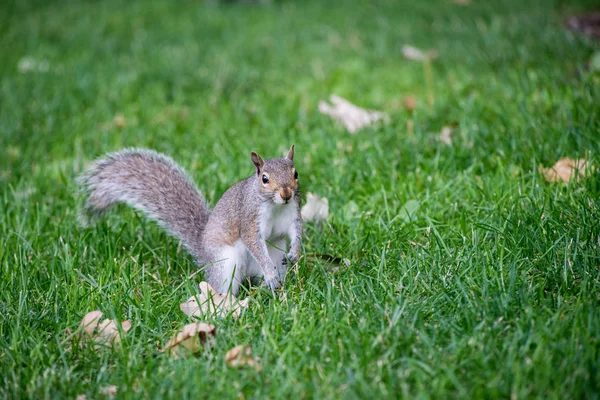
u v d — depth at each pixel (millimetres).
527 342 6156
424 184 10062
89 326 7172
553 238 7988
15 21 21766
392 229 8844
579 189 9016
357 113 12633
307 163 11164
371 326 6766
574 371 5824
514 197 9102
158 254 9219
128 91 15008
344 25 19438
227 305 7555
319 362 6348
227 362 6492
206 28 20016
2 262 8695
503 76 13477
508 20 17453
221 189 10422
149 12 22359
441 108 12656
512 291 7000
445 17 19000
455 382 5758
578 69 12852
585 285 6918
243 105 13820
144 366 6559
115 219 9883
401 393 5871
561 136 10453
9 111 14039
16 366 6625
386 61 15914
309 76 15453
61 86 15383
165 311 7684
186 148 12180
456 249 8094
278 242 8875
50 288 7906
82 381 6465
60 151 12430
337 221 9430
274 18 20875
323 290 7621
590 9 18406
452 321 6727
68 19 21766
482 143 10750
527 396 5633
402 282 7617
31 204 10281
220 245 8617
